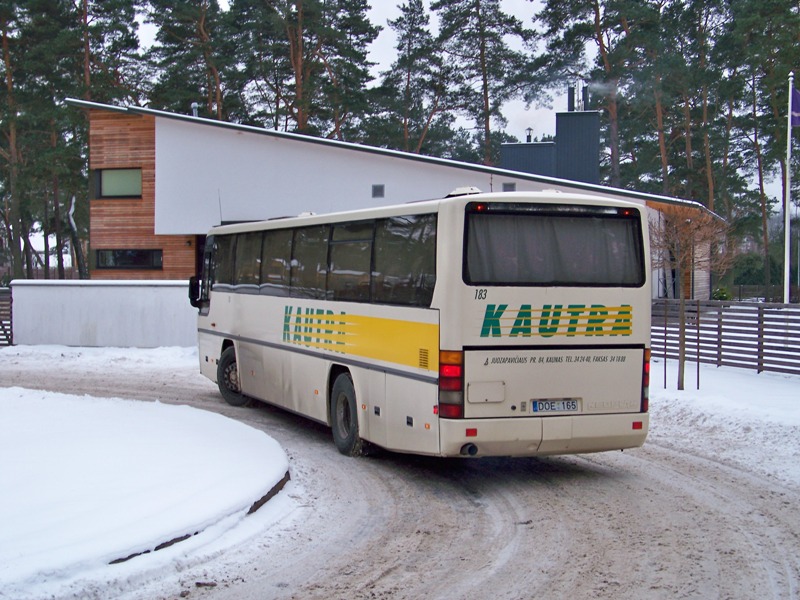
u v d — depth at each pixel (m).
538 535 7.56
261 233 13.83
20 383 17.84
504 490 9.26
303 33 43.59
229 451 9.84
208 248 16.16
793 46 41.03
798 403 13.14
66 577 5.95
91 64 43.78
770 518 8.04
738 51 43.59
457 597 6.02
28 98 44.72
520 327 8.98
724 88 43.94
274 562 6.75
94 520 6.98
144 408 12.91
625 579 6.37
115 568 6.20
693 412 12.94
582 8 38.78
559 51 39.62
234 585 6.23
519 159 37.97
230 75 43.09
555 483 9.55
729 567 6.63
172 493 7.88
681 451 11.13
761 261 64.06
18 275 50.81
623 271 9.41
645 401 9.45
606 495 8.98
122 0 42.25
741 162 53.25
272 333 13.30
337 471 10.13
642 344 9.44
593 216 9.30
